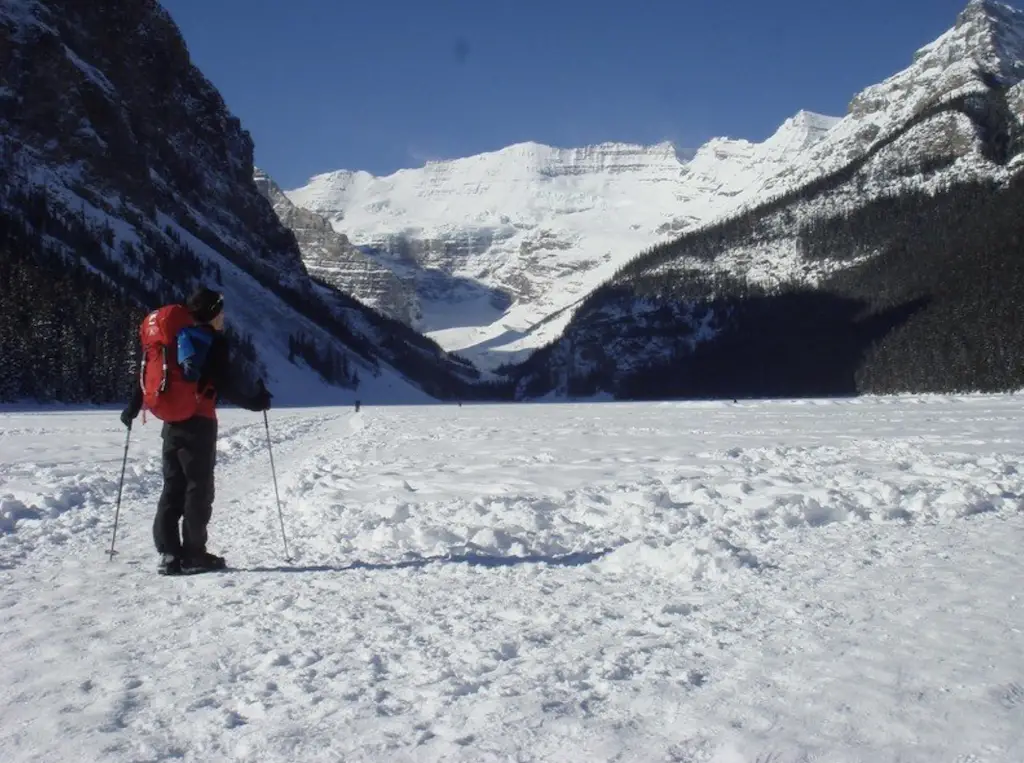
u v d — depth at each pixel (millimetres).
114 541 7984
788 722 3248
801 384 157500
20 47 149250
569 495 10844
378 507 9977
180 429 6852
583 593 5578
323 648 4512
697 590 5512
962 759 2896
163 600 5816
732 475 12508
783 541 7180
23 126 145500
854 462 13875
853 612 4703
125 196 157250
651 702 3529
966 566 5781
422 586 5992
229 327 89062
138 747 3342
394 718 3502
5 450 21016
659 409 49875
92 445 22828
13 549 8133
